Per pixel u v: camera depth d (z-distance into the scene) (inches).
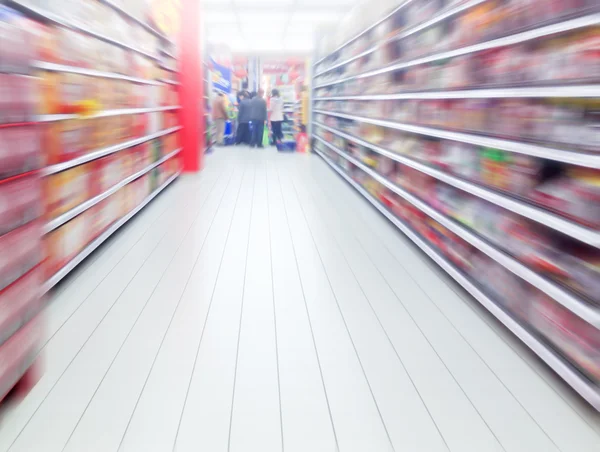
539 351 84.6
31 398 74.6
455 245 123.6
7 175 68.4
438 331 98.5
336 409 73.6
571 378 75.9
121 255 140.4
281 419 71.1
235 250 147.7
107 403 73.8
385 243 157.8
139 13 190.2
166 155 241.4
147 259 137.6
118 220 156.1
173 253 143.4
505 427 70.4
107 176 142.7
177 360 86.1
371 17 223.9
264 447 65.5
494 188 104.7
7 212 68.2
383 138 199.8
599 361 71.1
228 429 68.7
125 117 162.6
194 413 71.9
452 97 120.9
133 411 72.2
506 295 99.0
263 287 119.8
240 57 750.5
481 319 104.0
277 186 261.6
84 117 124.0
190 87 292.7
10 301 69.0
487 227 107.3
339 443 66.6
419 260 141.5
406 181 166.6
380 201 201.3
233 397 75.9
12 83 69.9
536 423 71.4
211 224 177.2
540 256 87.1
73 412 71.7
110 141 146.2
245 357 87.6
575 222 77.3
